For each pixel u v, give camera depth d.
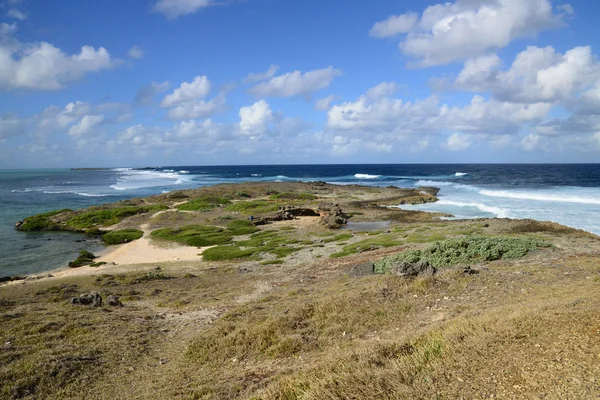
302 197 75.69
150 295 23.05
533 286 15.20
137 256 38.72
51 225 54.34
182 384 10.06
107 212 60.31
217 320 15.72
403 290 15.95
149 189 106.44
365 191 85.50
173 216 59.00
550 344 7.49
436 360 7.63
